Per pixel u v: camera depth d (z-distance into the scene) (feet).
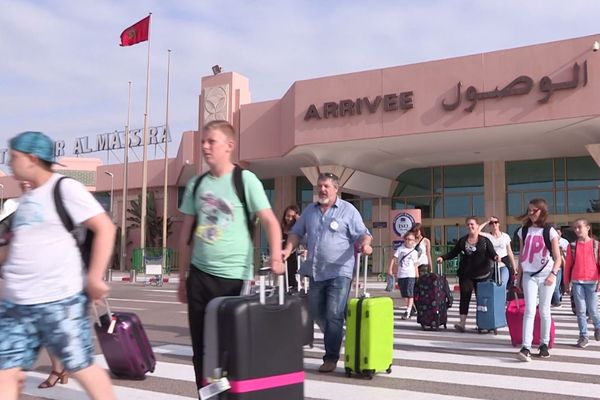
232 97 92.94
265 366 10.74
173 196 126.52
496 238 34.37
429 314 31.14
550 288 22.89
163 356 24.12
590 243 26.50
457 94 68.80
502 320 30.17
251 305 10.72
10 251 10.23
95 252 10.28
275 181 108.88
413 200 96.78
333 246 20.13
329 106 76.02
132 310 42.93
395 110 72.28
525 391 17.81
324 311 20.58
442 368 21.24
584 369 21.02
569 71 63.05
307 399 16.89
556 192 86.53
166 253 97.81
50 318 10.08
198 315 12.71
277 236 12.39
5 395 9.94
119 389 18.31
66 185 10.34
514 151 82.43
